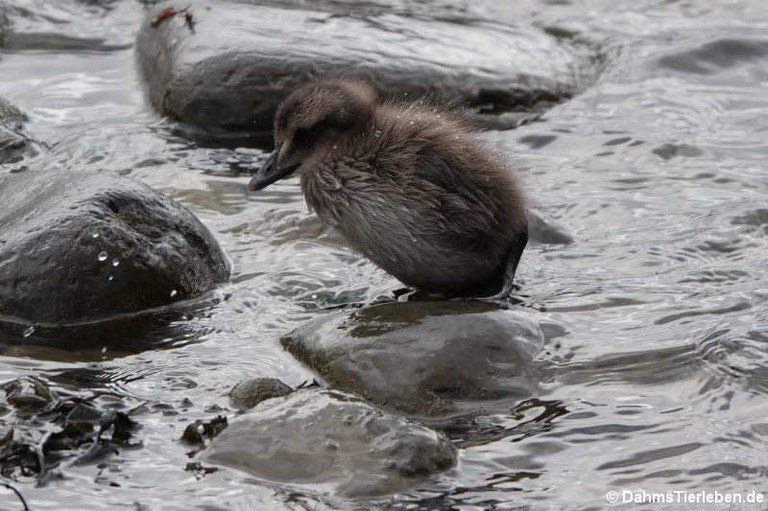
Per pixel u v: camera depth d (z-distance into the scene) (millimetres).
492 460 12086
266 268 16750
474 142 15750
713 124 21562
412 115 15750
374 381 13375
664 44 24922
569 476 11836
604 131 21328
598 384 13484
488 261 15445
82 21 26406
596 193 18938
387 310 14570
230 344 14719
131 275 15469
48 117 21906
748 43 24469
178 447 12289
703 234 17406
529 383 13469
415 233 14961
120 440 12422
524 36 24781
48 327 15062
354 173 15047
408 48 22812
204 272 16203
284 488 11477
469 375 13406
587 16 26719
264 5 24516
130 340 14852
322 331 14297
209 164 20281
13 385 13164
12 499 11406
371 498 11328
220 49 21891
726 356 13938
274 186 19328
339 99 15219
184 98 21609
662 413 12906
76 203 15781
